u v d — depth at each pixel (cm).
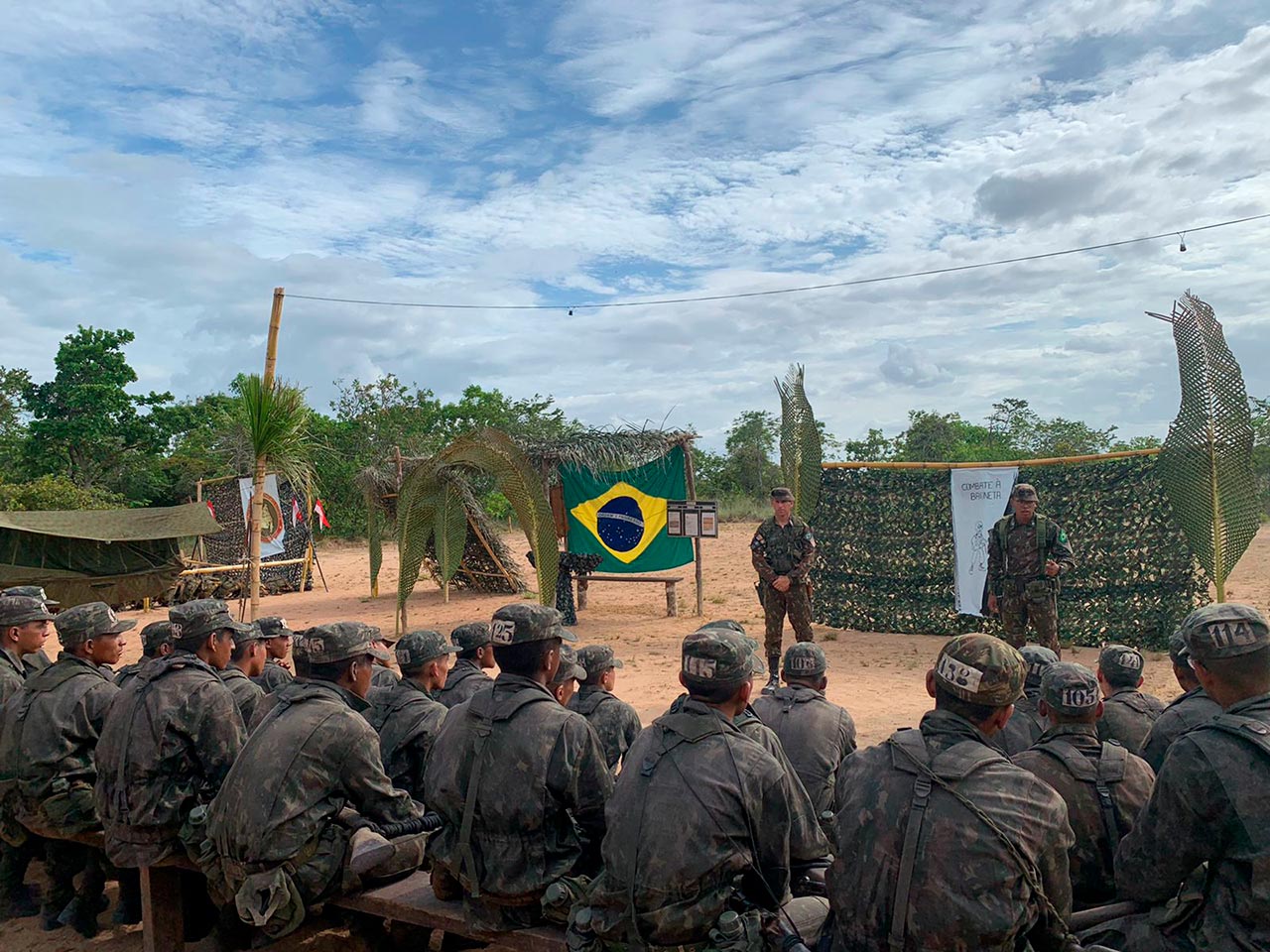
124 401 3316
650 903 310
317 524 2311
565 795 371
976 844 271
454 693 541
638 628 1451
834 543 1366
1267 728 292
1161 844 303
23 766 505
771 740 388
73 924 525
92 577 1431
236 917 476
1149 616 1144
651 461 1547
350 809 431
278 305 1420
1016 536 980
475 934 377
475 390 3984
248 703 524
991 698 290
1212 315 977
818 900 347
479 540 1839
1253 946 282
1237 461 969
